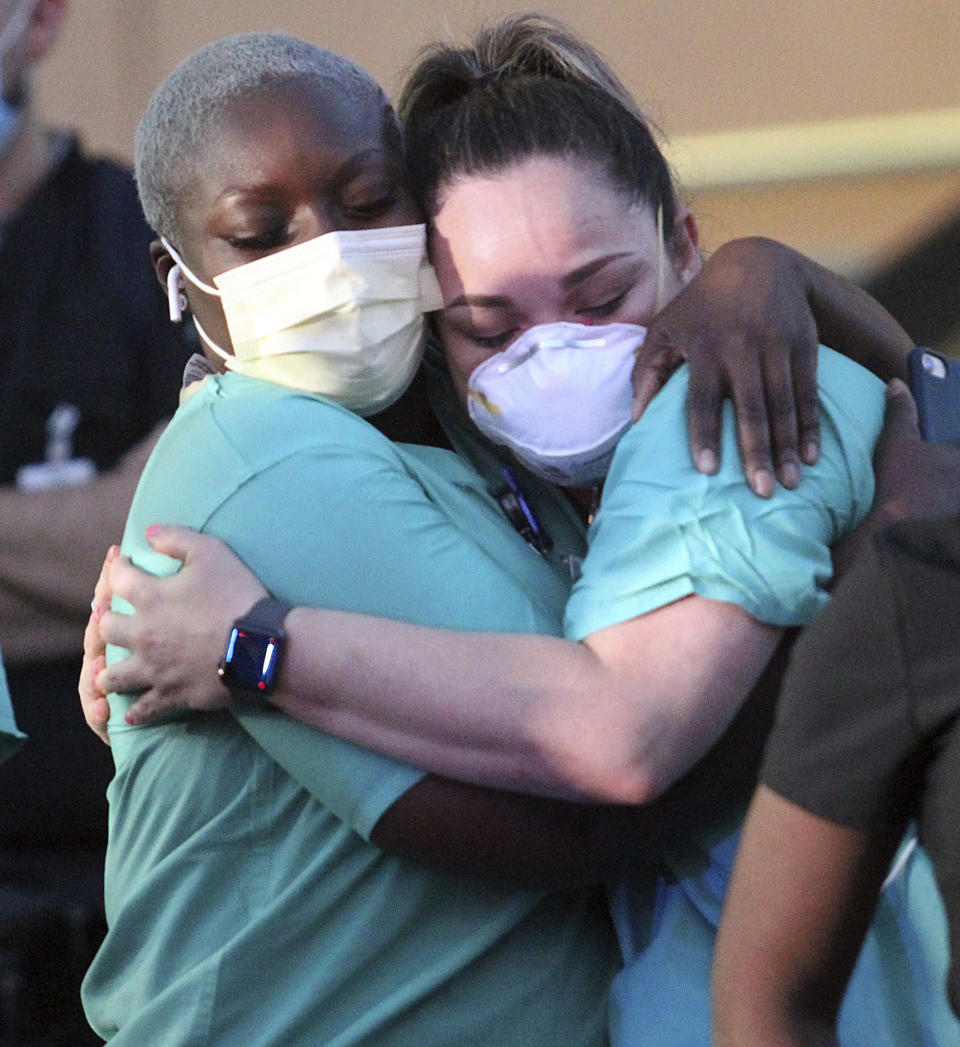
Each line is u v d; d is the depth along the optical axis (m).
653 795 7.41
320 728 7.68
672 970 7.91
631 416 8.09
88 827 12.08
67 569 12.31
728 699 7.49
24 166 12.89
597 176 8.29
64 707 12.19
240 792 8.08
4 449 12.57
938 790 5.81
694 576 7.47
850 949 6.35
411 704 7.52
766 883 6.24
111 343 12.66
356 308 8.18
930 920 7.46
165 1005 7.84
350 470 8.00
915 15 18.83
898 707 5.88
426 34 18.58
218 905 8.03
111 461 12.60
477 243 8.24
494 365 8.35
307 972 7.88
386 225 8.29
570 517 8.80
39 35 13.15
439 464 8.59
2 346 12.61
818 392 7.95
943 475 7.84
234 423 8.19
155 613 7.86
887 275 18.38
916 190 18.86
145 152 8.50
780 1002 6.30
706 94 18.94
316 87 8.20
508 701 7.46
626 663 7.48
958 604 5.84
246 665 7.61
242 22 18.55
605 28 18.84
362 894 7.95
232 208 8.16
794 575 7.48
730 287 8.03
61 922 11.74
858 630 5.96
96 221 12.89
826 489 7.73
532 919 8.13
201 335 8.75
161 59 18.48
